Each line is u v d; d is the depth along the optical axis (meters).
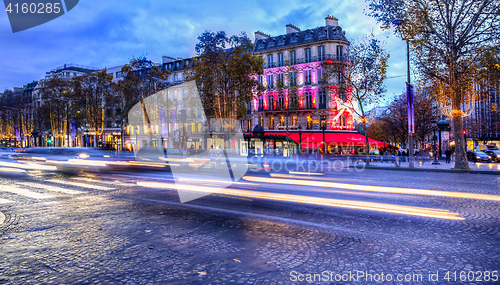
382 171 21.09
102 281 3.63
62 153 28.58
